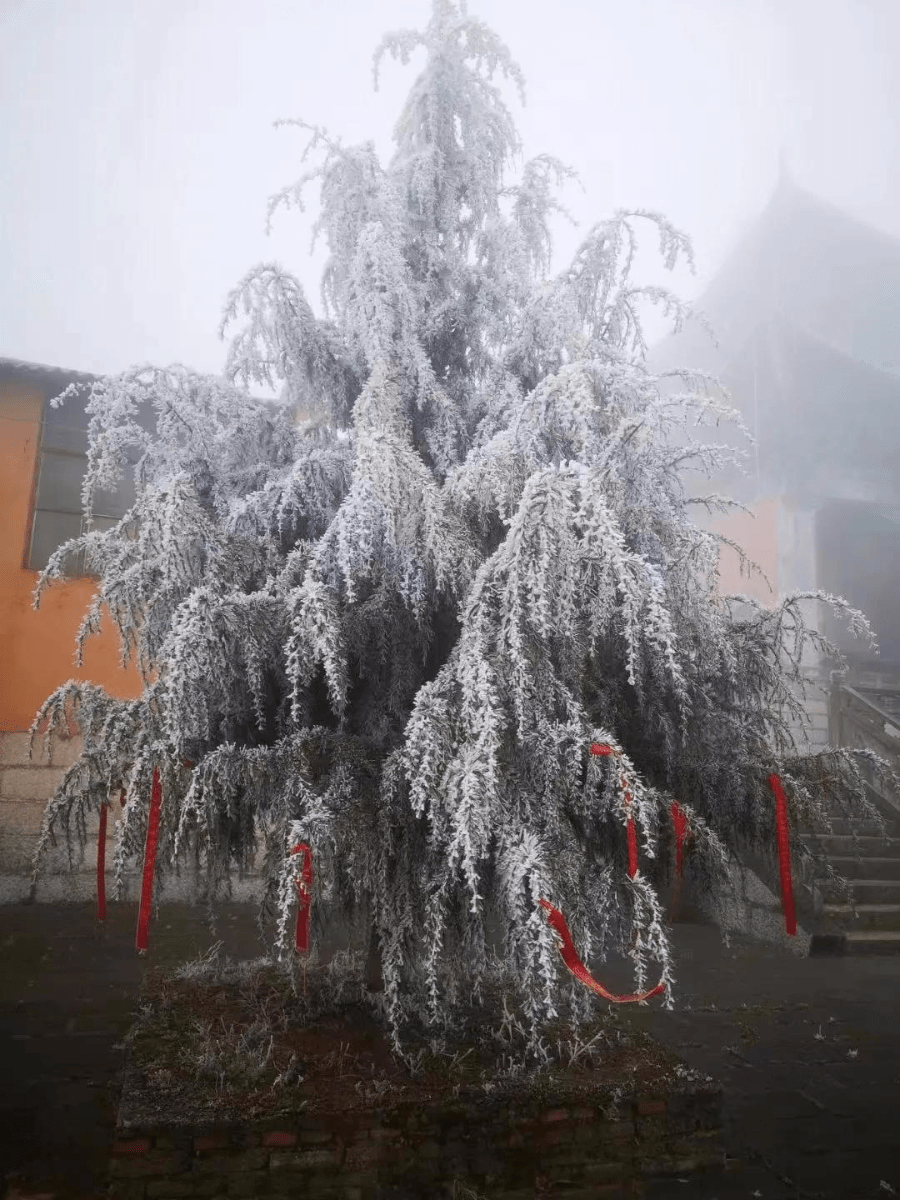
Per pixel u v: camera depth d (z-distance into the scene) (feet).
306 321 14.53
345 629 12.93
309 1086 11.82
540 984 11.37
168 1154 10.78
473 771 10.57
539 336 14.23
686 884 14.74
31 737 13.29
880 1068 16.29
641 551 12.87
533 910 10.93
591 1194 11.38
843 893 14.73
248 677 12.36
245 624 11.96
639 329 14.73
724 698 14.11
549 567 10.83
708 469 14.80
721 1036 18.03
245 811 13.33
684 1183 11.77
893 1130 13.64
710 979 22.62
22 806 30.50
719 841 13.17
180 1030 14.03
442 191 15.97
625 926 12.89
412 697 13.67
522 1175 11.48
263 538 14.01
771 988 21.79
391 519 11.59
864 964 24.44
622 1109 11.98
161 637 14.03
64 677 31.73
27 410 32.76
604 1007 16.34
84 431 33.37
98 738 13.35
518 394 13.87
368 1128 11.23
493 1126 11.53
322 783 12.45
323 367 15.05
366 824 12.01
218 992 16.26
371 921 13.69
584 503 10.62
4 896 29.91
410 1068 12.25
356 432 12.91
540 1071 12.39
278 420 15.42
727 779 13.43
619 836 12.98
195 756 13.12
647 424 12.36
